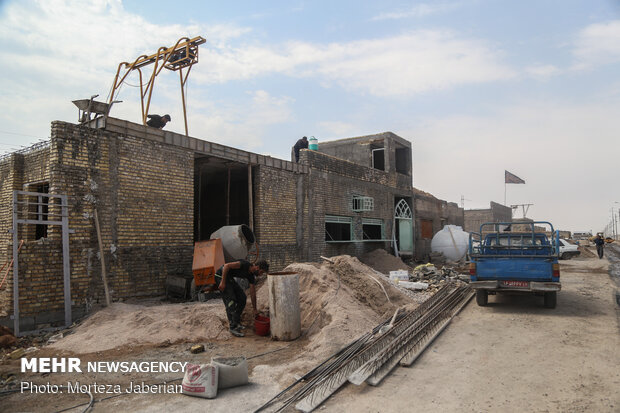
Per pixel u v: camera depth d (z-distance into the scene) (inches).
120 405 180.9
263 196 584.4
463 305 414.0
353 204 798.5
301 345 279.4
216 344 283.3
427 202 1162.0
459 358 245.3
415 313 354.0
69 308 332.8
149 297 407.5
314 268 387.5
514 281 393.4
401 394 191.2
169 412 172.6
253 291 322.3
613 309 390.0
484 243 463.5
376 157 1085.1
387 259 810.8
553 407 172.6
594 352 249.6
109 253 377.4
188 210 459.5
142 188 411.8
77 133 362.6
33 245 321.7
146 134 419.8
